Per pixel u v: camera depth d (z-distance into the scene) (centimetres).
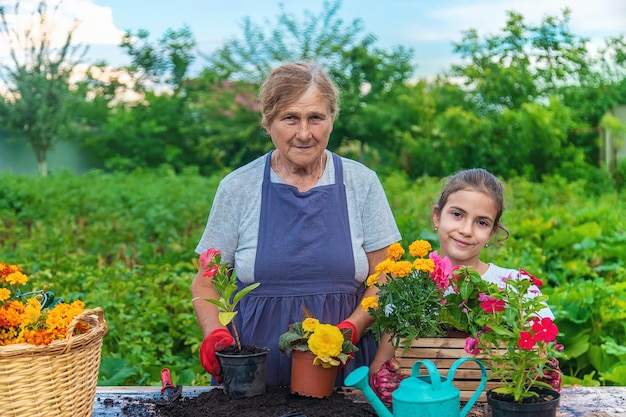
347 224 284
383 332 269
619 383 424
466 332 252
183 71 2411
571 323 515
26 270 699
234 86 2166
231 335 286
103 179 1797
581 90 1975
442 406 224
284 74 265
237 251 290
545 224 869
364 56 2042
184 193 1363
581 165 1780
